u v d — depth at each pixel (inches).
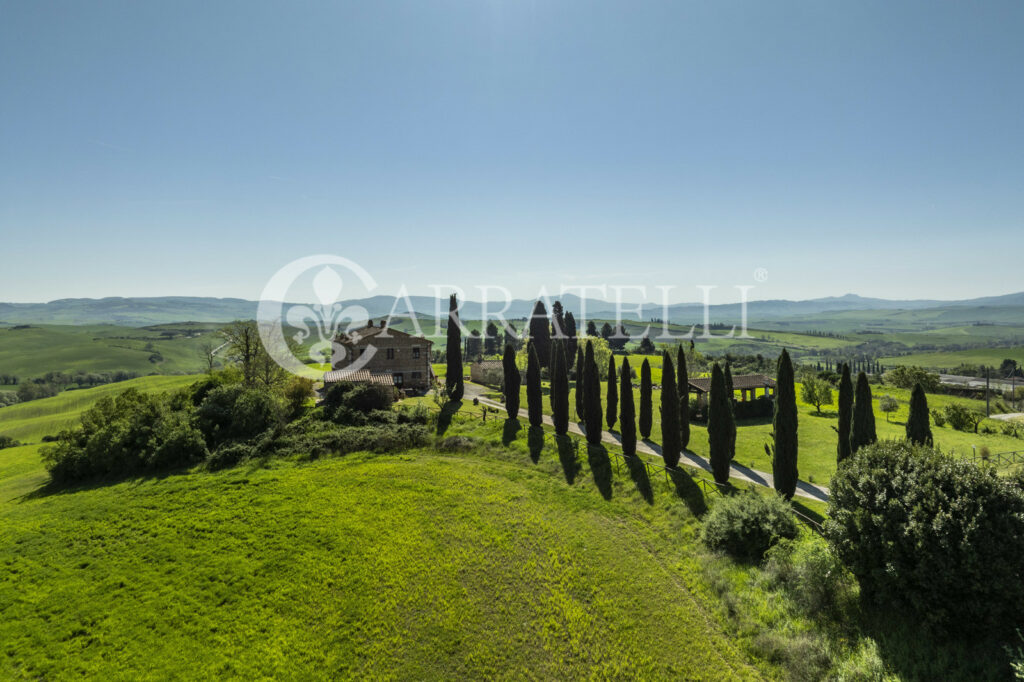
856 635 787.4
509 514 1337.4
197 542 1213.1
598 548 1167.6
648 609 944.3
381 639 894.4
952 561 717.9
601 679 791.1
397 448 1841.8
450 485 1513.3
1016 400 3538.4
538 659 837.8
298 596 1009.5
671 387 1598.2
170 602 1002.1
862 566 832.9
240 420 1905.8
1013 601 688.4
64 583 1069.1
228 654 869.8
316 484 1519.4
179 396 2176.4
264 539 1213.7
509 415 2162.9
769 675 768.3
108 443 1705.2
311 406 2308.1
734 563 1049.5
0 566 1135.6
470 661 838.5
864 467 887.1
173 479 1594.5
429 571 1076.5
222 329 2664.9
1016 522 712.4
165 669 839.1
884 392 3548.2
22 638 911.0
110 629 933.2
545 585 1029.8
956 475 782.5
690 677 780.0
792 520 1082.1
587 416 1865.2
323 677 815.7
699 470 1611.7
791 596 899.4
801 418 2536.9
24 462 2097.7
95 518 1354.6
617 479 1541.6
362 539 1202.0
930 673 679.7
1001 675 647.8
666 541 1207.6
